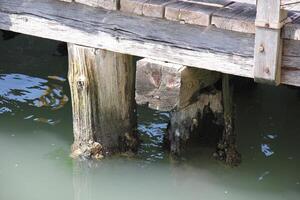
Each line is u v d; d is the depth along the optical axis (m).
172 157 6.64
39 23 6.18
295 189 6.34
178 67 5.40
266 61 4.98
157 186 6.37
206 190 6.31
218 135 6.53
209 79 5.94
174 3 5.46
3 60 9.14
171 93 5.45
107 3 5.70
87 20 5.88
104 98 6.32
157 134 7.17
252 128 7.48
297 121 7.63
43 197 6.21
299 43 4.94
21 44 9.67
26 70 8.83
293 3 4.80
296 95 8.23
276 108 7.92
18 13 6.26
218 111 6.40
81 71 6.17
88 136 6.50
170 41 5.45
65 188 6.35
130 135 6.70
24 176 6.54
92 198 6.21
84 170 6.56
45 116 7.62
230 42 5.17
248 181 6.45
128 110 6.57
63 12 6.00
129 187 6.36
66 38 6.08
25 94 8.15
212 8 5.32
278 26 4.81
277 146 7.11
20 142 7.11
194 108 6.32
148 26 5.53
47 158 6.80
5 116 7.62
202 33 5.27
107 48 5.87
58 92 8.22
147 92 5.55
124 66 6.31
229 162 6.57
